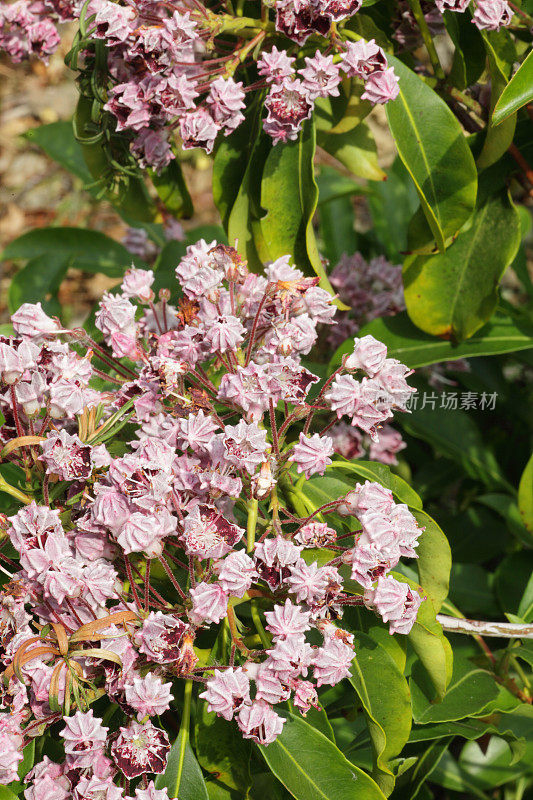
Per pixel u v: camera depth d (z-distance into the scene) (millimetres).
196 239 1470
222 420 909
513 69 982
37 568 855
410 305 1036
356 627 944
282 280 907
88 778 858
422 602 918
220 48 1011
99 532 869
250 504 884
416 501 938
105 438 890
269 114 951
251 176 1003
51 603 865
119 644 855
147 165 1002
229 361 899
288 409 938
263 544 870
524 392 1396
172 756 897
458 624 978
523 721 1043
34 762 916
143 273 956
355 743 1024
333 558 899
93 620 862
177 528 871
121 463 858
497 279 1017
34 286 1284
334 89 942
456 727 982
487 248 1021
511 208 1020
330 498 940
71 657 851
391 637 938
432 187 989
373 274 1152
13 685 856
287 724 908
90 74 982
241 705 856
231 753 914
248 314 920
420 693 971
